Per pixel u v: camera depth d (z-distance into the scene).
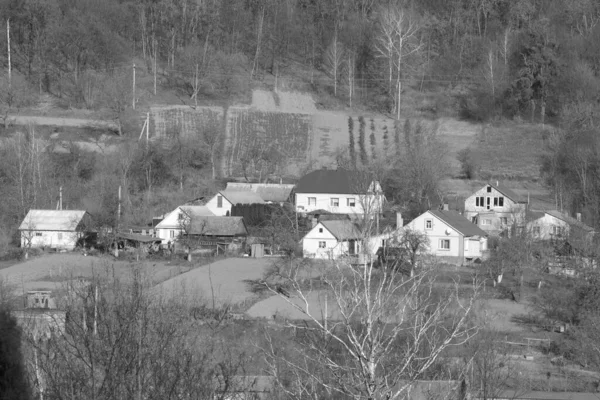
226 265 90.94
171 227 111.44
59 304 35.34
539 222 107.81
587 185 127.44
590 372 54.84
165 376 25.91
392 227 92.88
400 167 135.75
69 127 156.75
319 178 122.94
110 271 70.50
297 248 99.38
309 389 25.77
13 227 111.00
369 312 22.88
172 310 33.19
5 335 26.02
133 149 141.25
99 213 112.81
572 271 86.25
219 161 151.00
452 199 128.00
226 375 28.23
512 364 51.25
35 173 122.88
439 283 67.38
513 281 82.06
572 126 161.00
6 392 25.05
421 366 24.72
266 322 57.81
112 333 26.69
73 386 25.30
